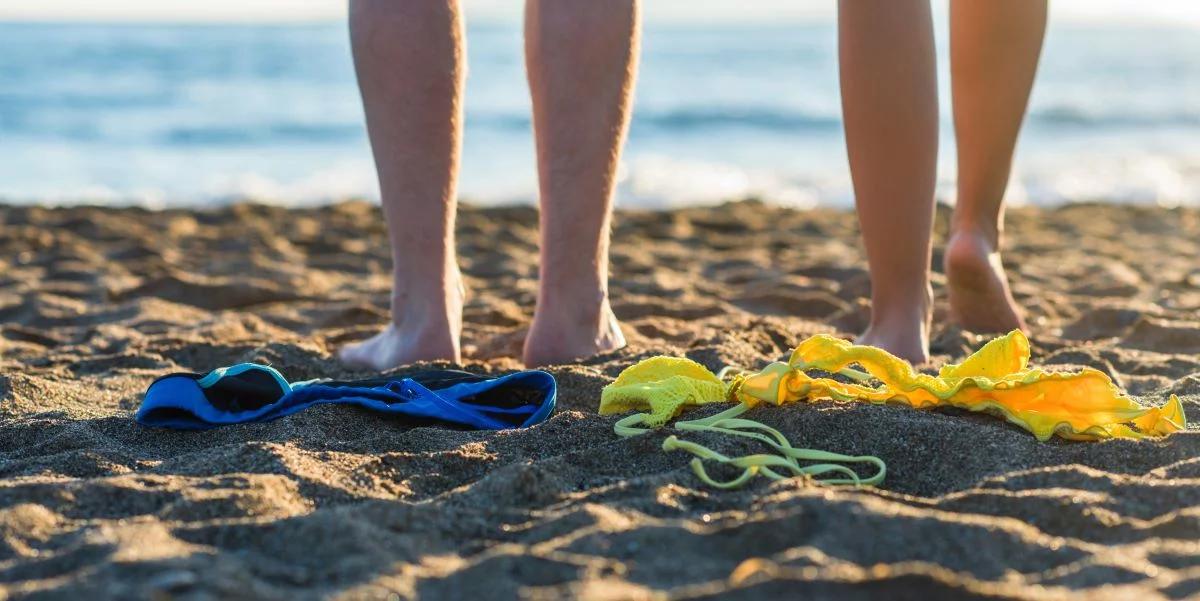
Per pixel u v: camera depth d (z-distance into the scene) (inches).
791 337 109.8
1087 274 177.8
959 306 109.8
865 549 49.0
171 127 616.4
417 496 63.1
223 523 52.6
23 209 258.4
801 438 68.0
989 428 66.9
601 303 95.0
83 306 151.3
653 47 1621.6
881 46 83.4
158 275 176.7
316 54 1325.0
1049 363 95.4
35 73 1000.2
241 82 958.4
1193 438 64.4
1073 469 58.7
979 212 107.2
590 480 63.2
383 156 94.3
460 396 80.0
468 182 417.7
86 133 584.1
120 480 59.7
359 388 80.3
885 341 90.6
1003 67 99.3
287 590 46.3
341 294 163.0
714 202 371.2
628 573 47.3
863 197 88.1
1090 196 376.5
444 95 92.7
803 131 643.5
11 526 53.4
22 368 101.7
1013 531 49.9
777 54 1409.9
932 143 85.7
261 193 385.4
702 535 50.4
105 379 98.2
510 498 58.7
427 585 46.6
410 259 95.6
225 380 78.8
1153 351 109.0
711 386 75.8
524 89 876.0
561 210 92.7
